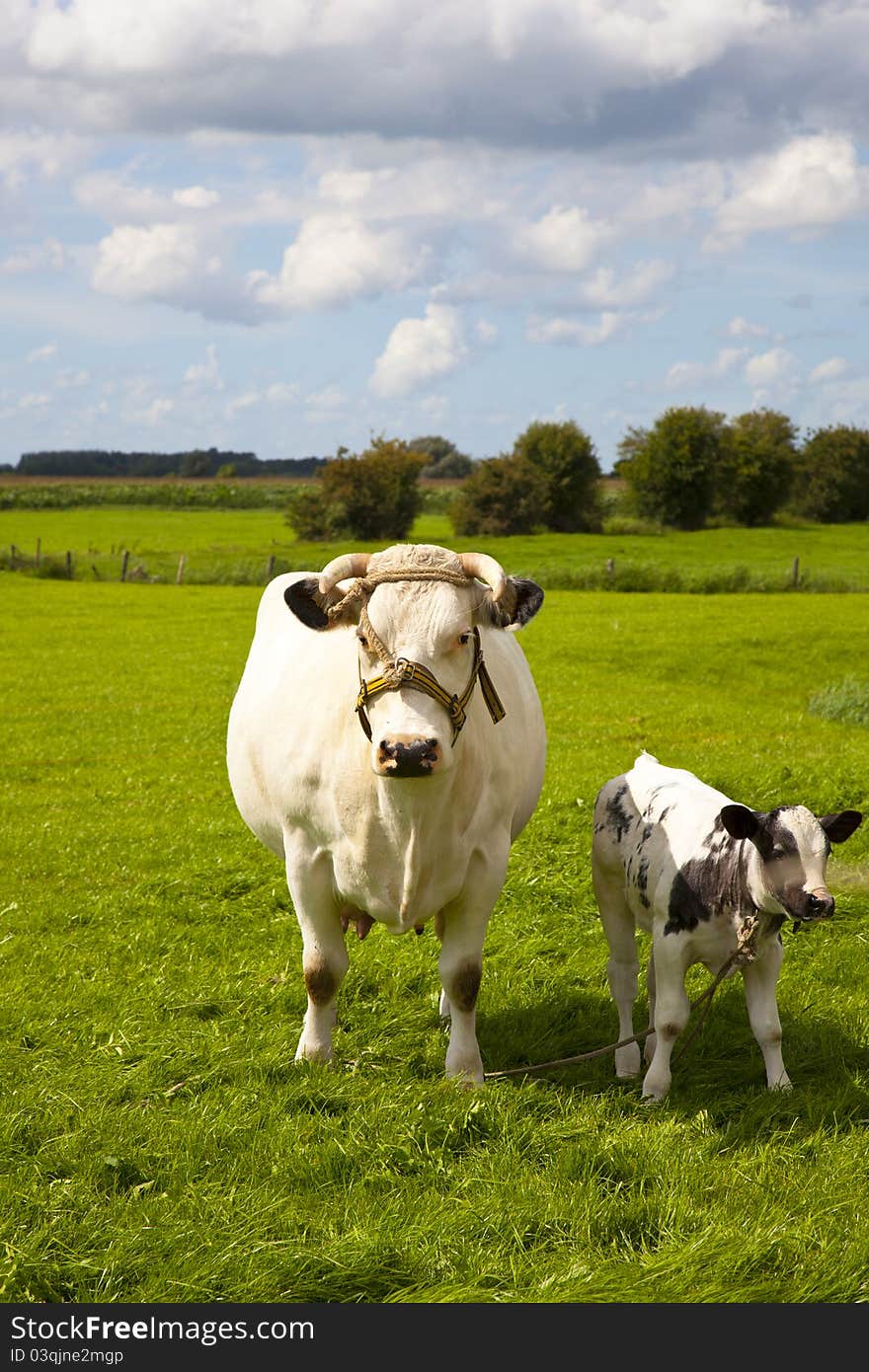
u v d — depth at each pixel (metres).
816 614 34.50
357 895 6.05
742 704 21.45
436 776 5.45
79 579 52.47
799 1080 6.27
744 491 100.94
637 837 6.59
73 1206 5.04
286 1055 6.54
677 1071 6.41
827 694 21.38
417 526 97.75
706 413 98.56
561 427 92.50
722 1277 4.52
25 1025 7.16
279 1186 5.18
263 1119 5.78
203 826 12.69
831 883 9.77
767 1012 6.11
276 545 75.19
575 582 46.78
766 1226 4.82
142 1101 6.12
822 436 110.12
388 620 5.27
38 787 15.23
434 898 5.97
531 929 8.88
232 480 192.75
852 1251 4.66
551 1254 4.71
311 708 6.21
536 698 7.65
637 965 6.95
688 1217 4.87
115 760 17.00
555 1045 6.87
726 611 35.59
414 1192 5.12
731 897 5.87
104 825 12.89
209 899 9.95
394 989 7.71
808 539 85.31
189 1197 5.09
